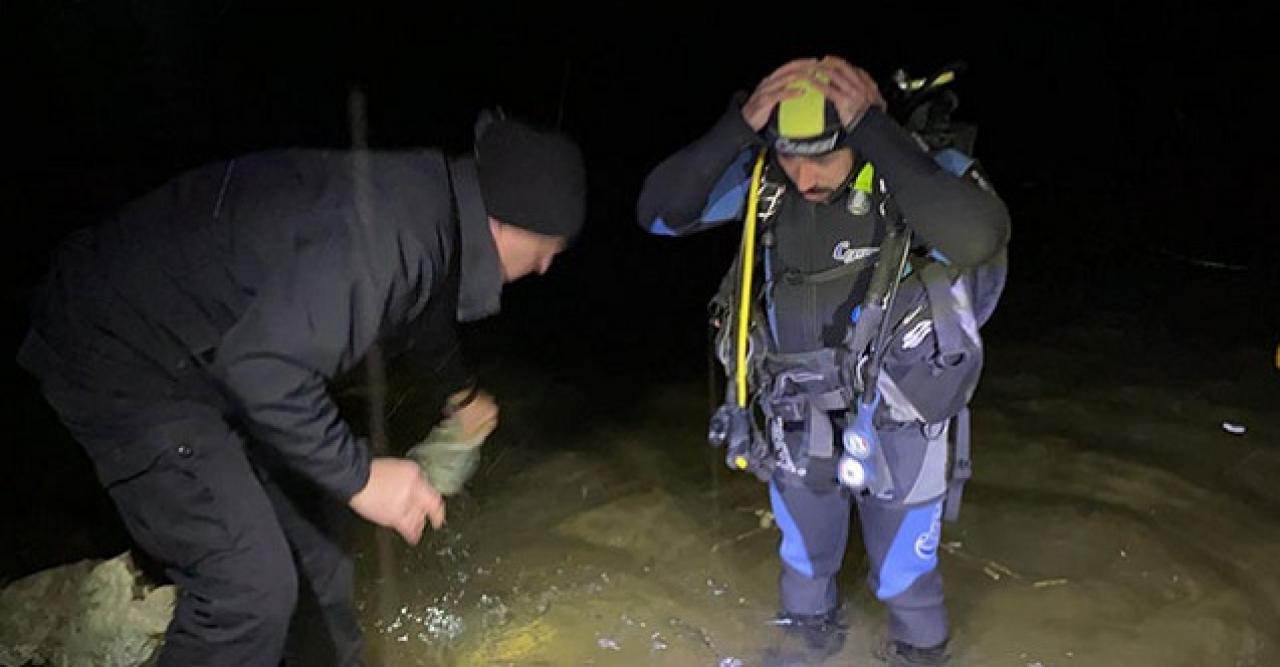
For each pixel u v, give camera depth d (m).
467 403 2.98
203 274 2.21
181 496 2.32
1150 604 3.54
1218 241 6.70
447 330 2.68
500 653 3.37
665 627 3.48
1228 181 7.70
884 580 2.94
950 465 2.81
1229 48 9.69
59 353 2.29
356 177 2.19
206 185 2.28
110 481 2.35
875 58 10.05
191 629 2.42
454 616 3.54
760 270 2.81
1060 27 10.02
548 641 3.43
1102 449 4.42
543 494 4.23
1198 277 6.18
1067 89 9.34
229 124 8.30
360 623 3.48
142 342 2.25
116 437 2.31
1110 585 3.64
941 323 2.52
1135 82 9.34
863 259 2.59
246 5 8.88
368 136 8.30
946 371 2.58
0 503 4.21
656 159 8.44
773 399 2.75
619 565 3.80
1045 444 4.46
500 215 2.30
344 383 4.88
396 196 2.18
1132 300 5.88
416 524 2.37
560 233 2.32
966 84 9.52
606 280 6.36
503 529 4.02
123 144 7.91
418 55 9.69
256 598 2.37
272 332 2.08
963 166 2.54
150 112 8.20
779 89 2.49
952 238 2.37
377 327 2.19
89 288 2.25
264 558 2.37
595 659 3.35
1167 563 3.73
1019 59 9.80
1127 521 3.95
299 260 2.11
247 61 8.84
